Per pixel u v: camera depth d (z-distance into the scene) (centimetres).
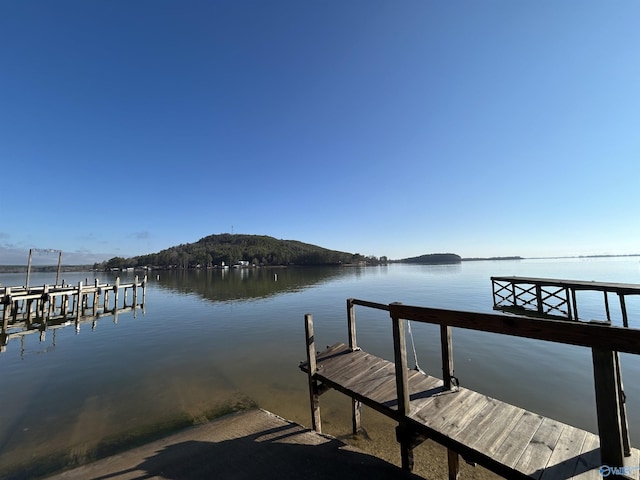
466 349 1282
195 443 530
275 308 2605
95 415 751
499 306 2053
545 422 363
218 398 850
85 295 2305
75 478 453
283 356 1273
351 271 9706
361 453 442
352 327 659
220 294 3778
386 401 429
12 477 516
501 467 296
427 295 3116
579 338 253
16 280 7088
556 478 274
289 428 549
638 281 3397
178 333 1738
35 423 712
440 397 430
